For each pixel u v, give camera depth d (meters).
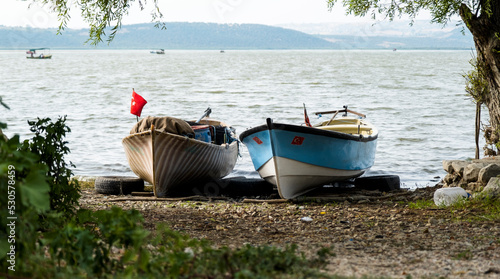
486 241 6.75
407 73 86.00
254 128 11.88
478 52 12.34
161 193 13.16
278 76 76.50
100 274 4.49
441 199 10.33
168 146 12.48
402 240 7.05
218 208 10.86
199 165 13.20
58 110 34.12
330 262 5.63
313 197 12.21
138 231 4.36
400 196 12.41
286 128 11.38
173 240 5.71
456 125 27.59
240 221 9.10
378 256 6.06
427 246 6.60
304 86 56.31
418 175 17.27
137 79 69.81
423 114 32.12
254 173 17.50
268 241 7.18
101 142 22.94
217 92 48.50
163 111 34.03
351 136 12.29
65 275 4.11
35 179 3.78
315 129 11.48
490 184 10.21
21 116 30.66
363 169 13.97
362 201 11.69
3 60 171.62
